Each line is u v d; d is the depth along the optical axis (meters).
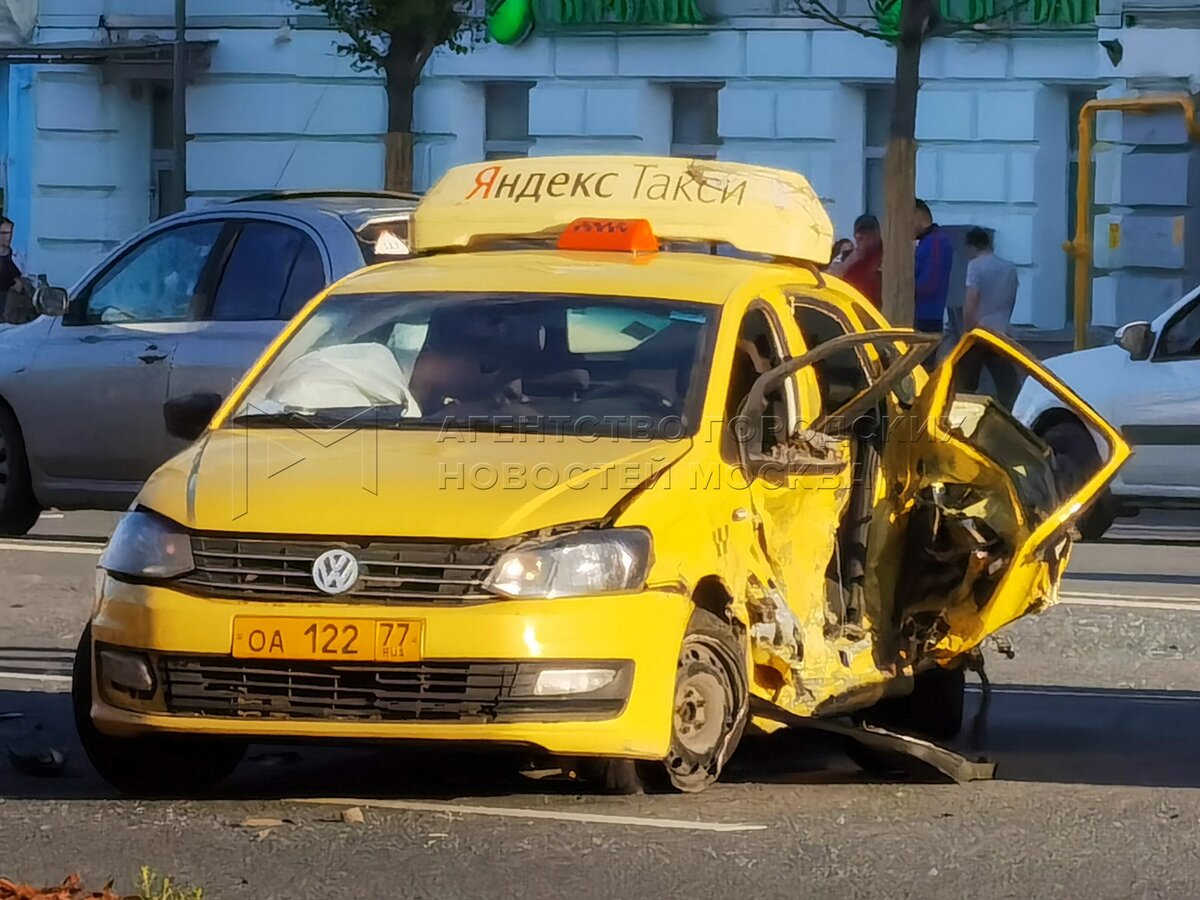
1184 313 15.27
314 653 7.11
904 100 19.78
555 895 6.44
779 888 6.54
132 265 13.48
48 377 13.58
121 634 7.32
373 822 7.32
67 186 27.78
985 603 8.55
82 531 15.34
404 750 8.63
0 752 8.53
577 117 26.16
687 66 25.83
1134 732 9.35
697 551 7.44
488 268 8.66
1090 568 14.43
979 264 21.41
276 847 6.97
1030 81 24.78
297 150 26.72
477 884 6.55
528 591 7.11
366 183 26.59
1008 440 8.66
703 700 7.59
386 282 8.63
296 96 26.67
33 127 27.80
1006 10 23.53
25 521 14.15
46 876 6.62
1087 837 7.25
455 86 26.45
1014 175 24.97
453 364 8.18
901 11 19.88
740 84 25.75
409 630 7.08
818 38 25.42
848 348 8.89
